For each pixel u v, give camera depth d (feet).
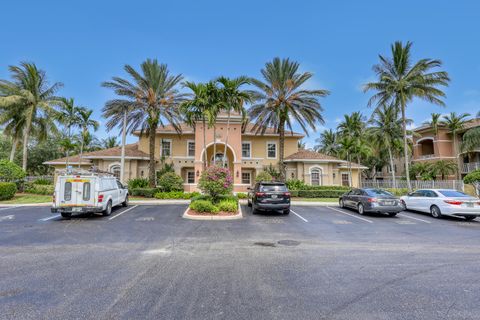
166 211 45.52
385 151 129.49
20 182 75.20
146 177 84.28
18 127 82.38
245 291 14.06
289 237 27.04
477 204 38.45
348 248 22.97
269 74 73.46
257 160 90.84
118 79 68.85
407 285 15.02
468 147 92.22
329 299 13.20
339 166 99.25
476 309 12.34
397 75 79.56
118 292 13.88
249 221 36.50
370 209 41.34
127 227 31.65
